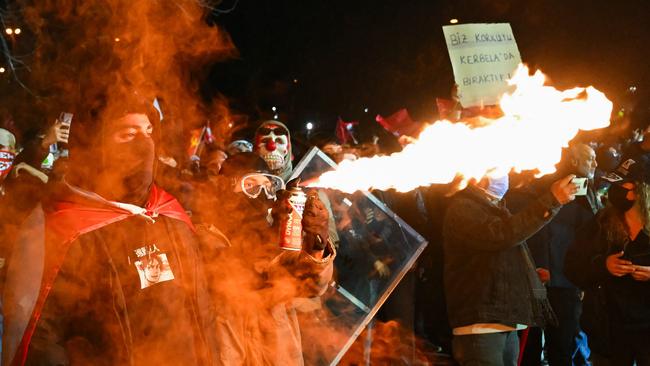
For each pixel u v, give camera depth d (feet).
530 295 15.67
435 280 22.00
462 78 21.75
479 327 15.55
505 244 15.12
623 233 15.53
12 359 7.43
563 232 20.97
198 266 8.42
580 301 21.12
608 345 15.83
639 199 15.31
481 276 15.51
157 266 7.97
